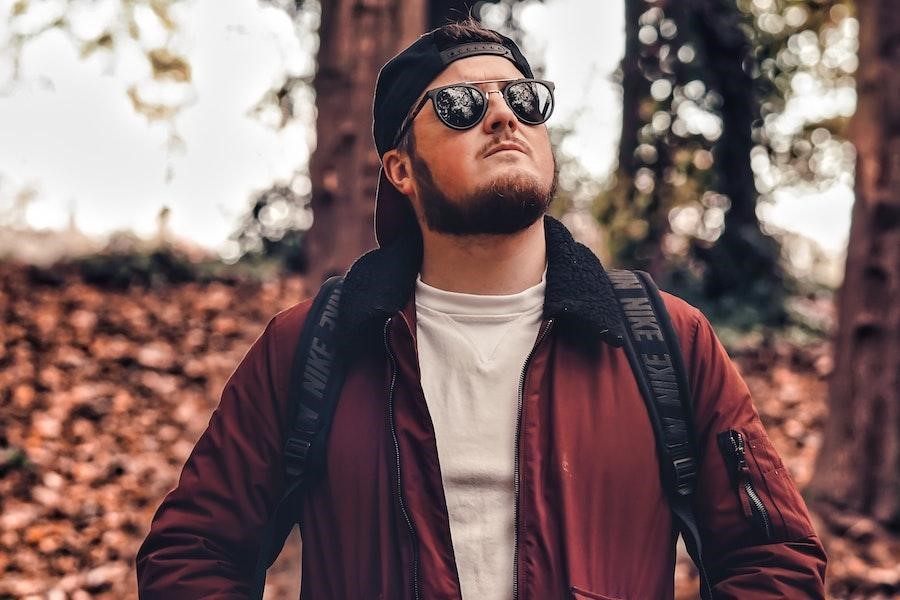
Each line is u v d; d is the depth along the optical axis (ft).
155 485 22.36
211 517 5.74
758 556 5.37
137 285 36.24
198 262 39.47
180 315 33.81
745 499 5.38
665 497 5.39
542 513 5.16
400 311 5.53
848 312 21.31
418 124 5.52
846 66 30.68
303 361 5.65
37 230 40.29
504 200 5.26
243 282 37.93
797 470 25.08
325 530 5.47
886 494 20.54
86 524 20.02
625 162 31.45
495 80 5.52
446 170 5.36
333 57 16.28
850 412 21.02
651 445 5.36
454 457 5.36
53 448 23.15
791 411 29.63
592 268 5.61
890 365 20.79
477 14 28.55
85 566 18.54
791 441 27.73
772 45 30.91
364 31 16.17
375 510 5.37
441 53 5.67
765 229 36.45
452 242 5.55
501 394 5.45
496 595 5.19
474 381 5.47
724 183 34.42
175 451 24.59
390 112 5.74
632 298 5.72
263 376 5.81
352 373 5.63
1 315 31.32
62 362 28.55
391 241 6.19
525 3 29.22
